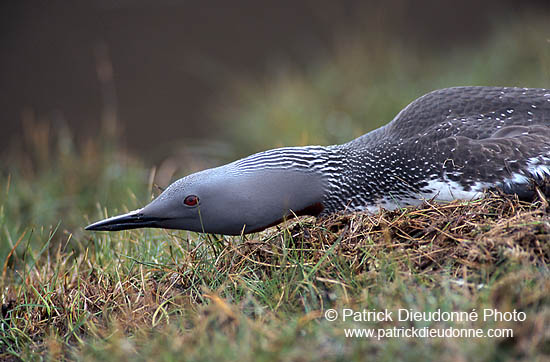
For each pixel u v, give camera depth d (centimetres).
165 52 2219
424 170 820
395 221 752
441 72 1683
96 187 1287
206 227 812
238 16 2359
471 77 1578
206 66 2112
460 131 840
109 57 2214
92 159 1346
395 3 2100
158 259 848
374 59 1723
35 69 2169
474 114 861
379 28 1802
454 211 754
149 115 1933
